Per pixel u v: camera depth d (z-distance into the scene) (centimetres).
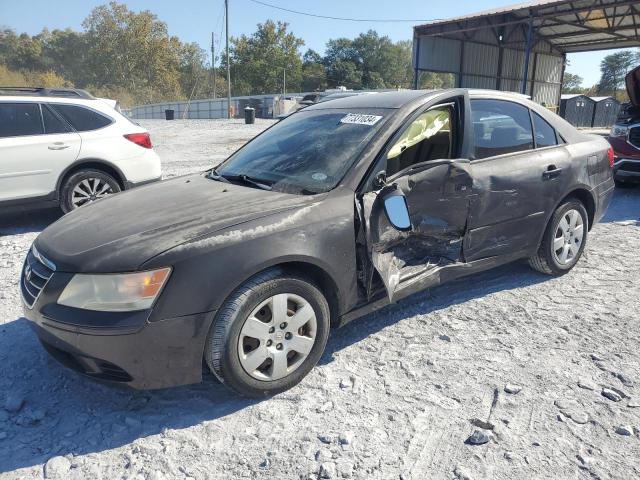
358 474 229
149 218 293
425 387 294
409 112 349
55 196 639
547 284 438
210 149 1540
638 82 844
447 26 2697
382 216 314
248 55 8875
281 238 278
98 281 254
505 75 3300
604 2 2289
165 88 8788
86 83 8762
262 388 281
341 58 10275
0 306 411
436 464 235
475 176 365
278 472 233
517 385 293
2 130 609
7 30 8806
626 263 489
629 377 298
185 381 265
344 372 310
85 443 254
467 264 378
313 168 334
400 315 384
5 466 239
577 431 255
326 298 313
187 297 255
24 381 308
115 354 252
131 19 8594
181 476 231
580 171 440
